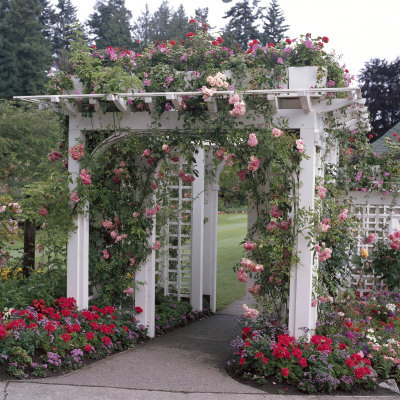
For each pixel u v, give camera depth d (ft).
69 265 17.66
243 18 98.78
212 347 18.42
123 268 19.72
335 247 19.77
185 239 26.40
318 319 17.89
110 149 19.01
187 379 13.84
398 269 23.20
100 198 18.66
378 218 24.22
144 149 18.42
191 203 25.64
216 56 16.30
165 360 15.98
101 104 16.63
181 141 16.74
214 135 16.20
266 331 16.15
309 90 14.35
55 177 17.39
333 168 20.65
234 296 30.66
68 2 119.24
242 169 17.20
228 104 15.87
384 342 16.88
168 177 20.58
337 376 13.85
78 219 17.62
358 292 22.09
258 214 17.17
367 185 23.84
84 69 16.57
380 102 74.28
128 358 15.97
